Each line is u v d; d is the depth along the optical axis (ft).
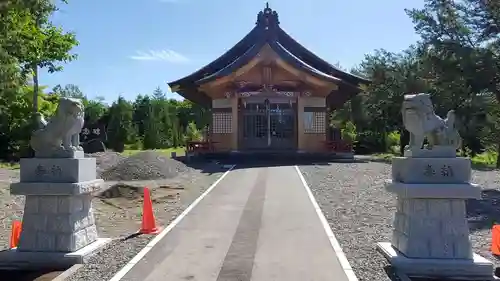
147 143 196.03
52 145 29.53
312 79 104.06
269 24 118.52
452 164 26.66
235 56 116.47
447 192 25.98
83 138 146.82
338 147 104.53
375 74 175.22
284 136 107.65
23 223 29.07
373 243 31.83
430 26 110.73
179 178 70.28
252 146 107.04
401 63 174.40
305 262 27.35
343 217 40.88
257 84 105.91
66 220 28.84
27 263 28.09
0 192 59.36
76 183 28.58
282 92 104.78
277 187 58.49
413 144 27.58
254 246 30.83
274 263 27.14
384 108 164.66
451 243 26.23
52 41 108.99
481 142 125.90
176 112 226.99
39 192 28.37
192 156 100.99
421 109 27.17
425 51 118.01
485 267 25.48
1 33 53.01
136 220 42.60
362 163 94.68
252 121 107.45
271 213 42.06
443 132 26.99
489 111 117.19
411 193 26.05
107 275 25.36
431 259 26.08
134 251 30.01
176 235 34.06
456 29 107.45
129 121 187.11
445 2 108.58
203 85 105.40
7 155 132.36
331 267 26.43
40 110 135.03
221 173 75.41
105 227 39.24
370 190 56.39
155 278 24.62
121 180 68.39
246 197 51.03
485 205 51.29
